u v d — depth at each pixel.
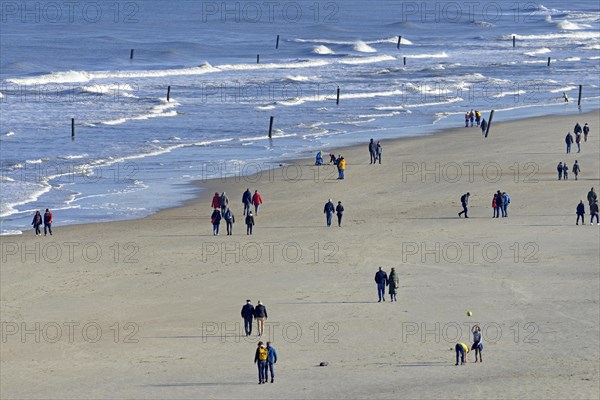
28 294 153.00
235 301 149.88
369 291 154.12
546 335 132.25
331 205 198.38
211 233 193.12
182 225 199.50
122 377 117.69
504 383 113.38
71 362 123.69
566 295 150.75
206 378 116.94
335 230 195.12
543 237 187.75
